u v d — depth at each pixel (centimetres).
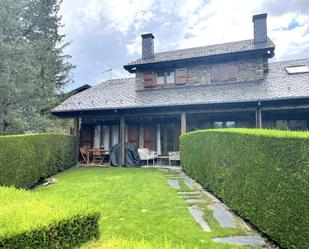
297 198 456
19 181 1045
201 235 554
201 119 1675
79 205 356
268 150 551
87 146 1788
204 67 1709
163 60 1739
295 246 457
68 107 1677
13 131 1909
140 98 1652
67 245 305
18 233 266
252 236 557
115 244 278
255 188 597
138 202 794
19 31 1884
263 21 1703
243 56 1634
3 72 1703
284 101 1307
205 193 898
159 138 1766
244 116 1597
